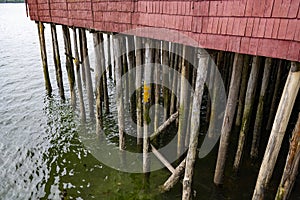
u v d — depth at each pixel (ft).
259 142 26.32
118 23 21.76
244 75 27.27
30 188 24.08
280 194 14.55
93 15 24.66
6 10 286.46
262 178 14.25
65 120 35.40
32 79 52.42
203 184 23.13
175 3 16.39
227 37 14.05
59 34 114.52
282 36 11.88
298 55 11.48
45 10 34.09
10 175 25.64
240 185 22.74
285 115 12.67
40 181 24.90
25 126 34.27
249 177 23.56
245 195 21.79
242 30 13.30
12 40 96.53
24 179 25.16
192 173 18.42
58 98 42.42
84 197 22.86
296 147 13.39
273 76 33.30
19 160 27.78
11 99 42.42
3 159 27.89
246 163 25.21
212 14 14.46
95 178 24.99
